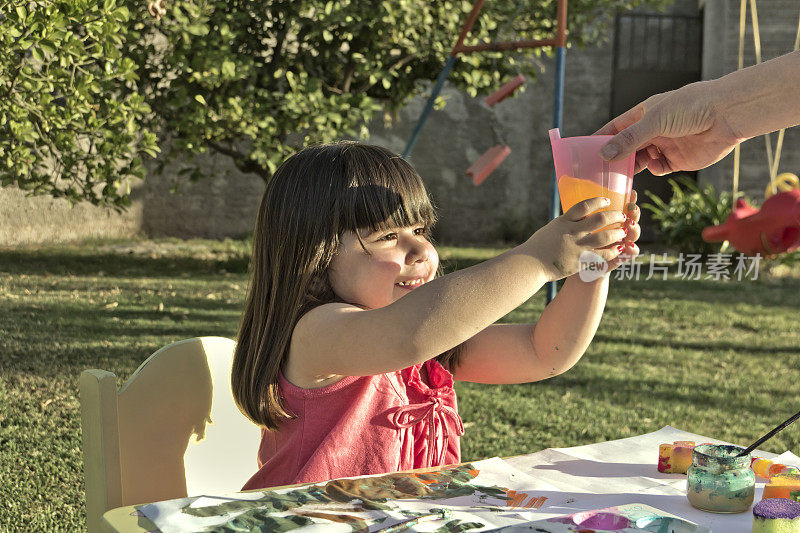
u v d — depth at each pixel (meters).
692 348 5.84
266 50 8.51
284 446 1.27
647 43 14.52
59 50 4.51
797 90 1.14
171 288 7.54
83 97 4.89
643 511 0.95
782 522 0.89
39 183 5.97
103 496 1.15
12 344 4.92
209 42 7.39
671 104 1.20
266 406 1.26
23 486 2.95
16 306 6.19
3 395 3.96
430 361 1.43
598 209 1.01
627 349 5.71
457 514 0.98
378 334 1.07
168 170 12.69
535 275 1.02
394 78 9.53
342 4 7.94
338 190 1.25
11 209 10.52
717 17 13.45
